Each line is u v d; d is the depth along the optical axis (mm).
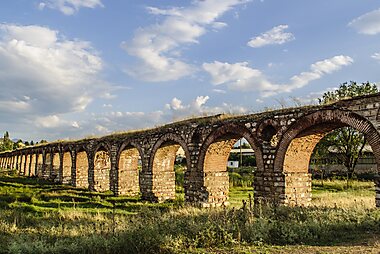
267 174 17094
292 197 16422
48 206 20312
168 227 11500
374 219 11797
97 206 21188
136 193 29266
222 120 19922
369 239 10180
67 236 11719
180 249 9617
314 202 18047
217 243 10062
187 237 10492
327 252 9070
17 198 22078
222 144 20531
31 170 51438
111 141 30016
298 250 9352
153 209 19781
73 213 16672
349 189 30031
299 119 15867
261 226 11133
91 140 32969
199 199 20766
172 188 25500
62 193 26562
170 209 18312
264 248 9602
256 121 17719
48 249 9836
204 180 20500
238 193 28797
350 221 12086
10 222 14516
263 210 14203
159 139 24484
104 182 32438
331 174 43062
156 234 10383
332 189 31094
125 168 28984
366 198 20781
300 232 10805
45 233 12258
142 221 13297
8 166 68688
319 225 11555
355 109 14047
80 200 23547
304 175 16844
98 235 11164
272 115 17062
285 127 16422
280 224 11461
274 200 16656
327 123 15133
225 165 21250
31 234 12148
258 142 17547
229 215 13008
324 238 10555
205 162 20609
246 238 10602
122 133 30172
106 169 32719
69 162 38688
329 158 43344
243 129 18359
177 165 54094
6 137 106062
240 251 9320
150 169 25062
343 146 34938
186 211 16094
